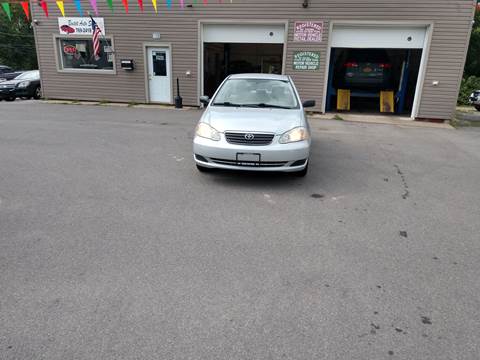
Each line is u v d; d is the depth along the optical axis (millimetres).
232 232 4090
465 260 3639
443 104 12578
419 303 2949
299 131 5426
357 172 6570
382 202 5148
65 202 4816
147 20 13594
